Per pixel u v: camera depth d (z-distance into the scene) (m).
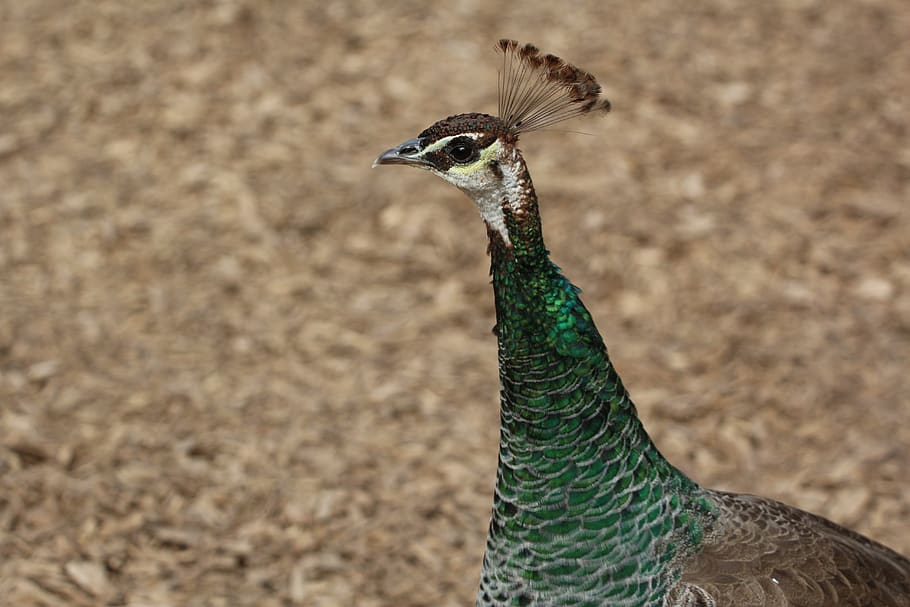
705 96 21.19
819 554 8.30
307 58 21.77
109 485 13.51
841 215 18.42
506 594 8.27
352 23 22.73
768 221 18.28
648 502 7.97
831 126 20.44
